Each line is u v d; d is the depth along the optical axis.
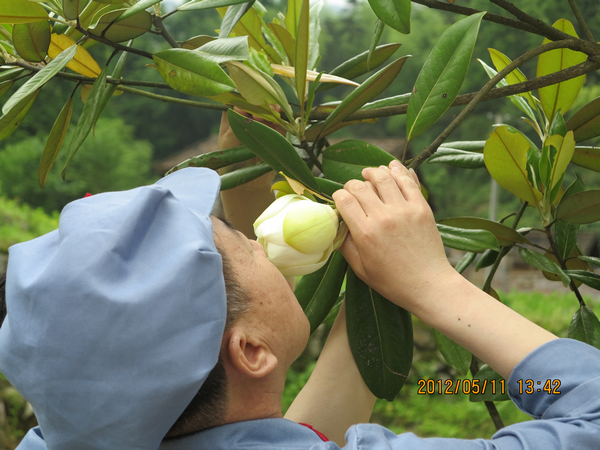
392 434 0.62
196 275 0.54
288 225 0.71
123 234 0.54
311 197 0.82
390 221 0.70
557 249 1.13
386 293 0.71
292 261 0.72
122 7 0.94
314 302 0.93
